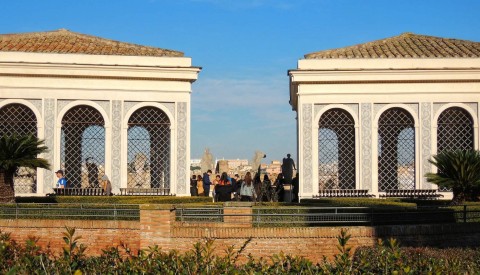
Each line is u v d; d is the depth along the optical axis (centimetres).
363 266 1247
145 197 3328
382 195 3703
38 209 2436
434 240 2217
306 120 3791
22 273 1130
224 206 2261
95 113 3809
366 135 3781
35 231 2386
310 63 3819
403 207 2456
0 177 2825
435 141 3775
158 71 3759
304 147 3781
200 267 1195
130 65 3731
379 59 3806
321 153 3838
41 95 3681
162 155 3856
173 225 2175
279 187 3884
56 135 3684
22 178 3794
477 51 3903
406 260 1438
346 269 1182
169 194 3731
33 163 2825
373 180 3762
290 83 4019
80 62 3716
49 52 3700
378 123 3800
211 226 2177
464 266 1453
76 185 3812
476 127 3762
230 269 1184
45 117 3681
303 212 2302
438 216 2319
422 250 1711
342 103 3794
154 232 2155
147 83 3781
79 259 1248
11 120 3741
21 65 3628
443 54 3856
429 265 1328
